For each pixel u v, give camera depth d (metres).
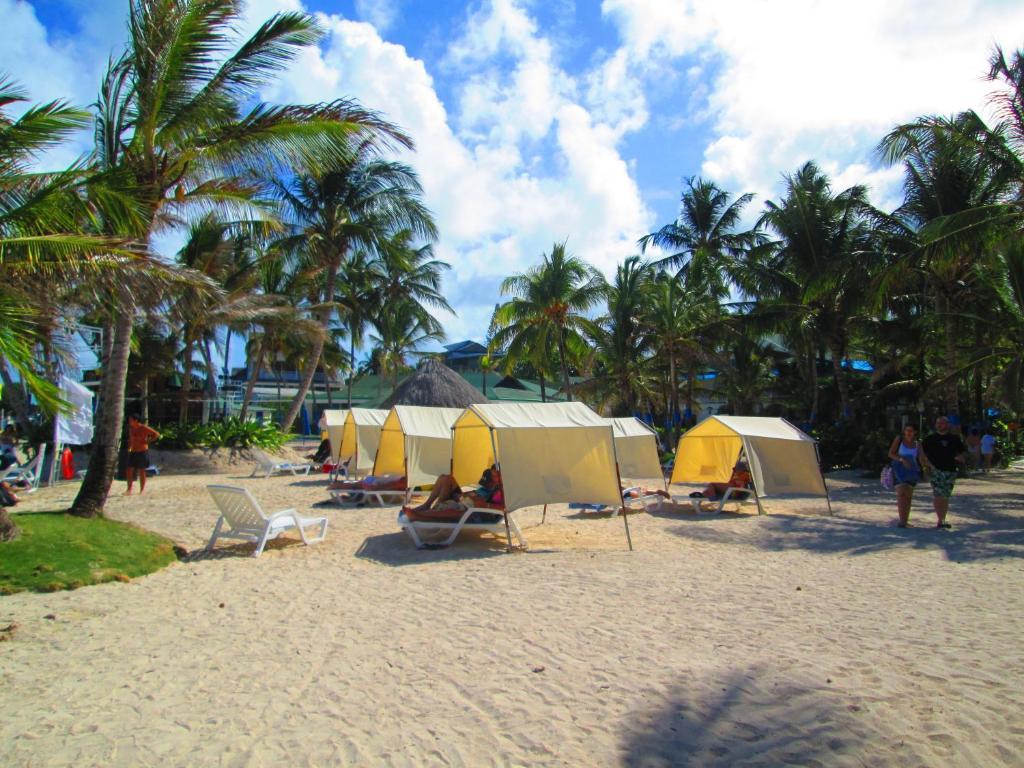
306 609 5.92
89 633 5.23
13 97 7.01
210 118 8.93
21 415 19.33
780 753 3.21
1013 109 14.45
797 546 8.62
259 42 8.80
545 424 9.11
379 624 5.46
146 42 8.42
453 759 3.25
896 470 9.80
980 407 25.70
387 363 39.88
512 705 3.85
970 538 8.70
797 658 4.45
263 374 45.16
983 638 4.73
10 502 8.44
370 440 16.89
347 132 9.19
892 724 3.45
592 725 3.57
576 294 25.11
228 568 7.59
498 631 5.23
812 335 23.69
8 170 7.39
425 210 24.28
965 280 19.19
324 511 12.34
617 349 28.73
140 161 8.84
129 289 7.48
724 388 34.31
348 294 34.03
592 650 4.73
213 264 22.70
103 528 8.05
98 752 3.34
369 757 3.28
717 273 30.95
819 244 22.30
